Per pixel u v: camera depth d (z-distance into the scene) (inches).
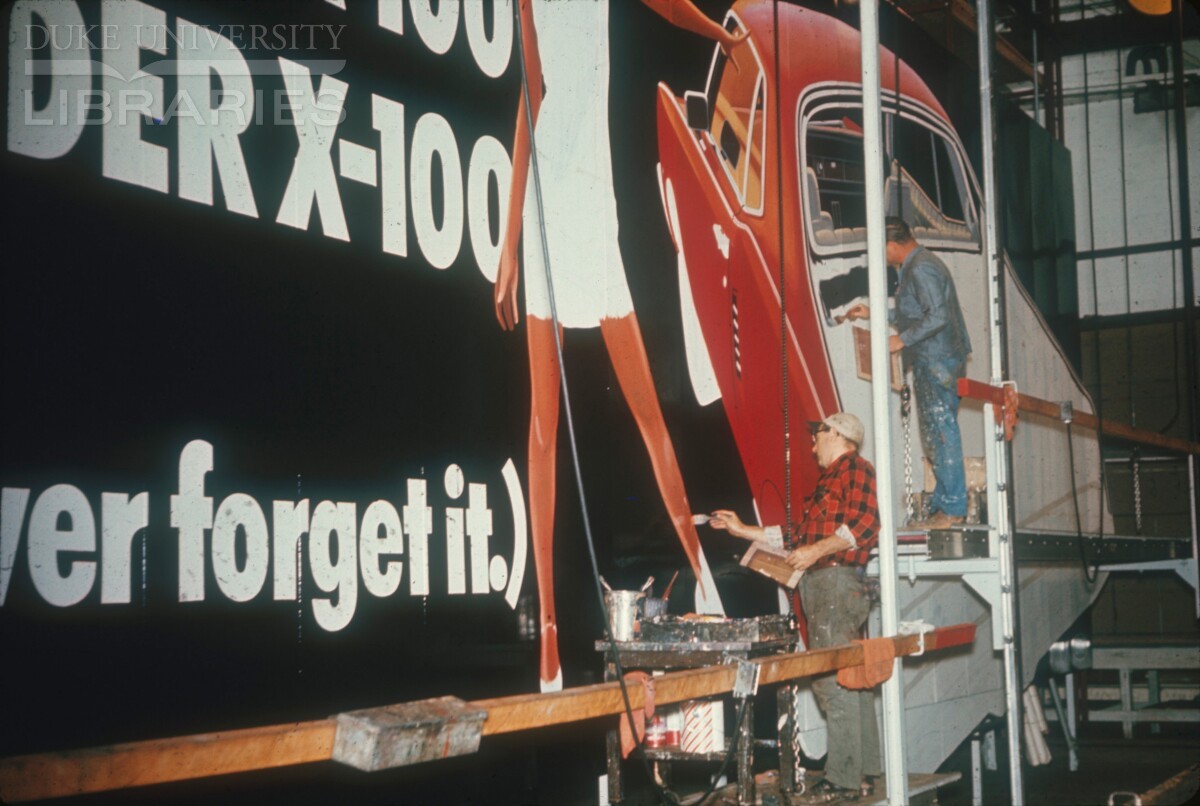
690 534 185.9
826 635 175.8
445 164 142.9
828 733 175.6
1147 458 416.2
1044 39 402.3
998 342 185.8
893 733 161.2
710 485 192.4
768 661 139.1
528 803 148.7
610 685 118.7
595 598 163.9
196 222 108.3
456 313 142.5
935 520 239.5
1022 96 442.0
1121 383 425.1
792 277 221.6
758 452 206.4
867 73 164.7
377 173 131.9
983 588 187.5
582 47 171.8
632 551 172.4
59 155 96.7
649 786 171.3
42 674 92.0
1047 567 298.2
